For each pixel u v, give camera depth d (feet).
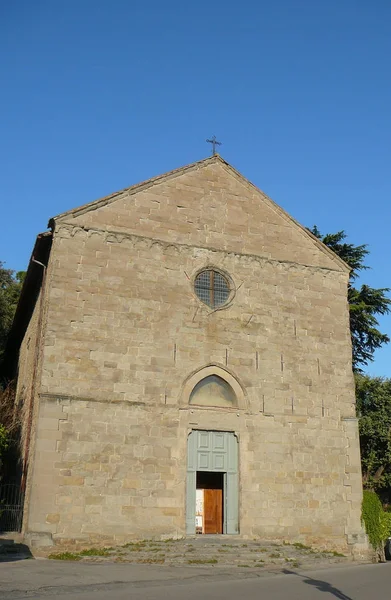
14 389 125.59
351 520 85.46
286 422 86.17
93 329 78.59
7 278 145.28
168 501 76.23
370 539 84.33
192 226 88.99
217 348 85.10
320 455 86.74
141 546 71.41
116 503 73.56
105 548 71.00
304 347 90.94
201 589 50.24
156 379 80.07
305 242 96.58
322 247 97.40
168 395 80.12
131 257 83.51
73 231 81.25
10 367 142.61
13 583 50.01
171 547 71.31
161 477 76.69
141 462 76.23
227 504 80.84
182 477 77.71
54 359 75.56
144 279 83.41
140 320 81.46
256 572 63.46
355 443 89.20
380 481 130.41
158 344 81.51
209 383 83.97
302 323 92.02
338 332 94.22
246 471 81.87
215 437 82.38
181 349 82.74
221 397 84.17
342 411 90.27
